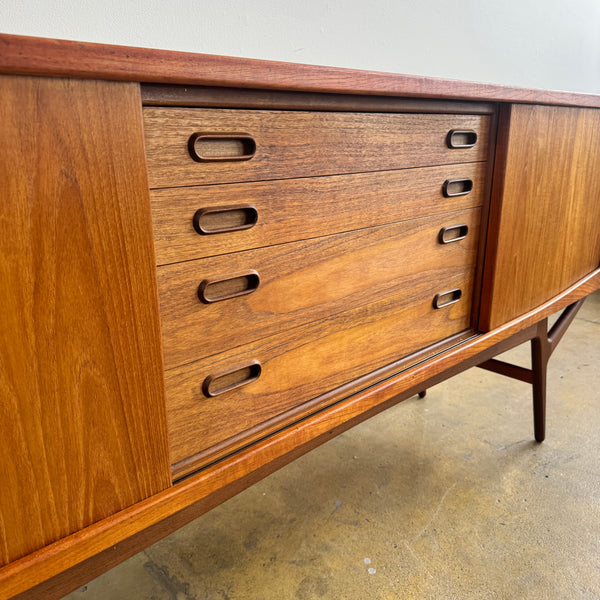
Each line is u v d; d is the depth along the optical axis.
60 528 0.55
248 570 1.04
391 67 1.67
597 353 1.98
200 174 0.59
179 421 0.65
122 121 0.50
